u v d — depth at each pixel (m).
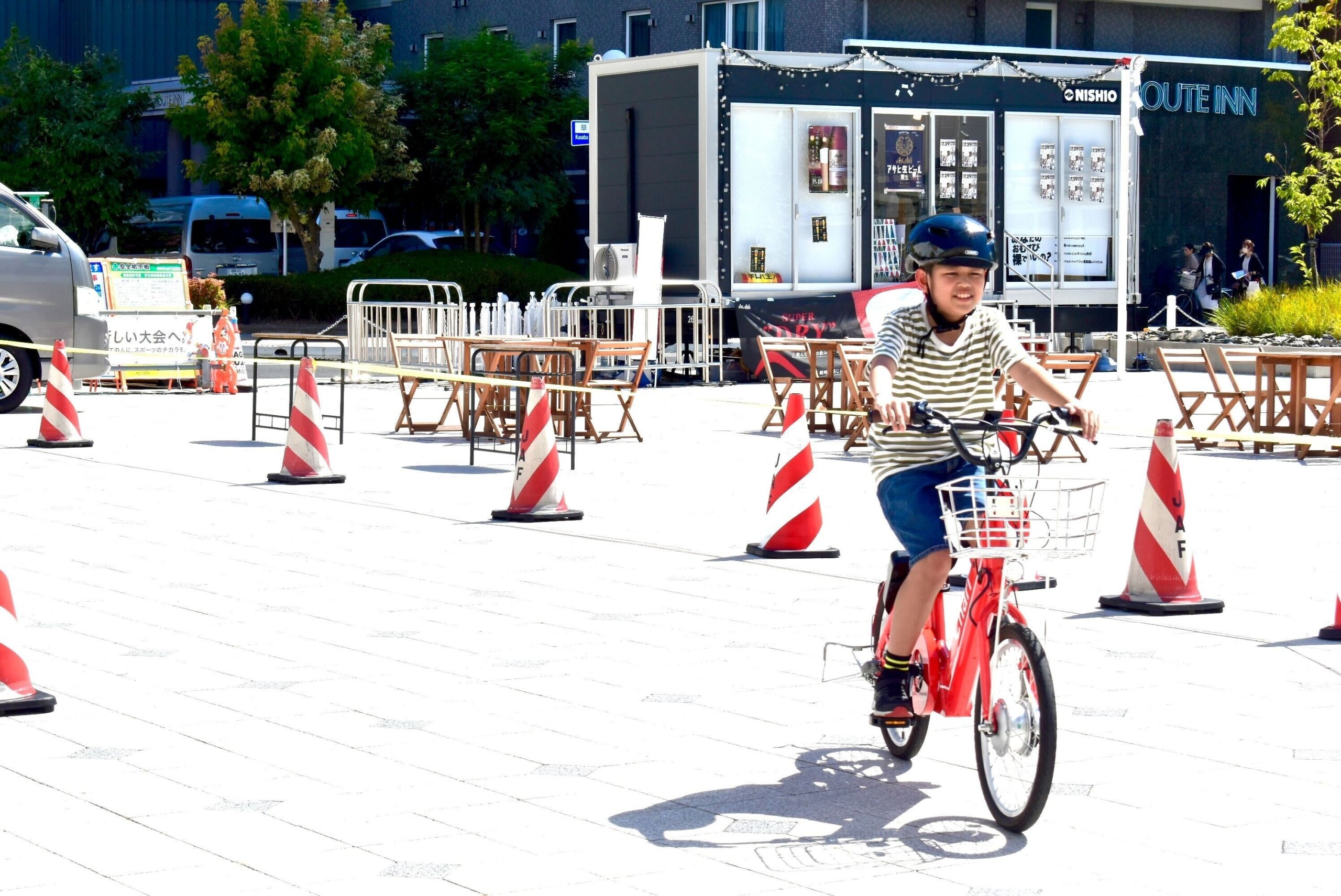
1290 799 5.90
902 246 26.78
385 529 11.82
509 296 35.41
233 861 5.20
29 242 19.66
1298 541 11.47
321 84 36.91
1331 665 7.88
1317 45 32.09
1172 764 6.32
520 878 5.07
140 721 6.86
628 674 7.69
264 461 15.61
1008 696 5.59
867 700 7.25
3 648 7.01
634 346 17.56
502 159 39.12
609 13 40.84
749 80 25.23
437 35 45.75
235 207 40.31
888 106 26.42
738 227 25.38
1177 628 8.68
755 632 8.59
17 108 40.00
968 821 5.67
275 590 9.62
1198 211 31.98
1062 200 28.36
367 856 5.25
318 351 30.05
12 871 5.09
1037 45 38.44
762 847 5.39
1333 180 31.62
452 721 6.89
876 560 10.67
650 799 5.88
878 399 5.38
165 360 21.08
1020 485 5.32
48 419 16.45
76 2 48.09
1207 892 5.01
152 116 44.31
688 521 12.26
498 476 14.76
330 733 6.70
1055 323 28.55
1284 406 17.06
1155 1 38.81
